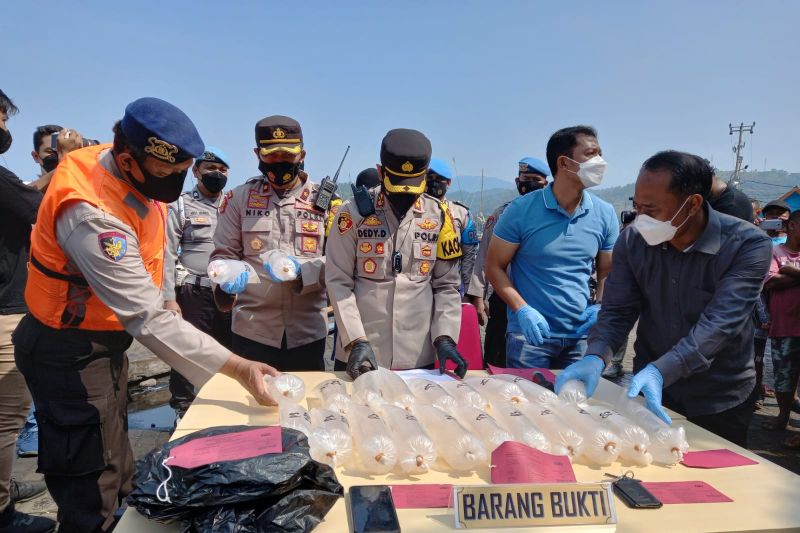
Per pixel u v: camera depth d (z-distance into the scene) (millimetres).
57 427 1941
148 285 1815
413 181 2305
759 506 1376
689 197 1926
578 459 1652
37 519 2775
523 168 4500
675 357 1979
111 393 2029
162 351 1828
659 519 1307
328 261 2568
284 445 1315
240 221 3137
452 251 2605
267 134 2924
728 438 2260
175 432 1650
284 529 1174
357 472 1510
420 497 1364
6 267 2523
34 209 2592
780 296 4516
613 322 2363
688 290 2158
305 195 3217
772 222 4832
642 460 1604
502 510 1251
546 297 2867
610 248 3094
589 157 2631
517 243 2883
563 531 1243
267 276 3033
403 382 1987
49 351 1900
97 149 1940
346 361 2631
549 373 2441
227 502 1182
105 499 2051
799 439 4266
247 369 1855
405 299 2514
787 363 4520
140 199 1932
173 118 1756
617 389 2193
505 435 1584
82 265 1753
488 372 2496
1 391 2529
